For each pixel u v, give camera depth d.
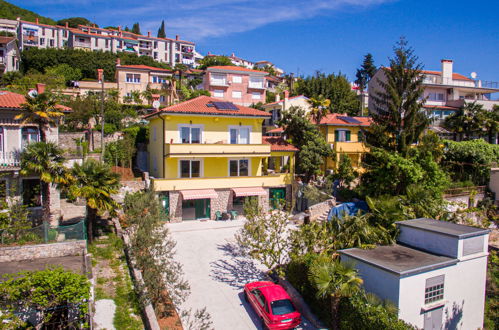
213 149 33.59
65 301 13.27
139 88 65.19
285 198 36.84
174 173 33.75
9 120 24.48
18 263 18.38
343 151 44.62
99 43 99.25
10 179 23.91
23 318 12.74
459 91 59.97
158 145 36.03
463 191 37.31
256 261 23.72
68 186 22.52
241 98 74.50
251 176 34.72
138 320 15.48
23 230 20.08
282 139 40.97
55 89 53.12
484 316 19.17
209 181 33.03
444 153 42.16
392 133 35.56
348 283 14.84
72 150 27.84
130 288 17.84
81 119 41.81
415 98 34.38
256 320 17.11
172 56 117.19
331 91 69.12
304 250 21.25
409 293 15.25
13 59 62.12
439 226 19.16
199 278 20.95
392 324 13.23
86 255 18.33
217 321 16.81
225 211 33.84
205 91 69.25
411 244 19.52
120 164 39.78
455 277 16.91
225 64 109.19
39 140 25.70
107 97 50.62
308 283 18.50
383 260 16.59
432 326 16.20
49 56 75.94
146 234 18.50
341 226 20.41
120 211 27.89
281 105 53.25
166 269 17.41
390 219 21.44
